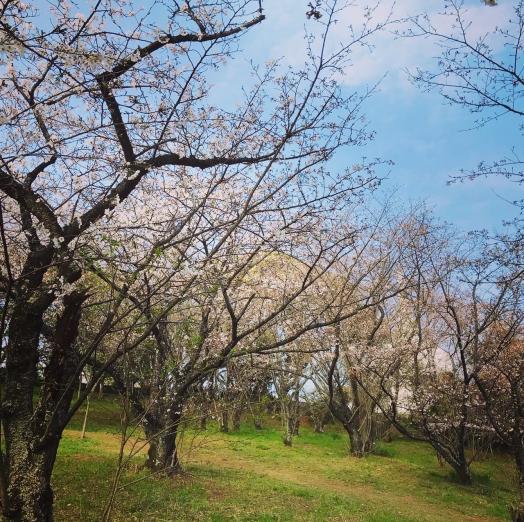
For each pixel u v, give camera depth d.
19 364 4.97
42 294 5.10
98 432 17.17
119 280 5.32
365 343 18.16
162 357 8.95
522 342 14.02
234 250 7.56
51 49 4.48
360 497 12.80
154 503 9.25
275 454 18.62
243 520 9.02
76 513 8.04
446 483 15.77
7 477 4.58
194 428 8.46
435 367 16.70
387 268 17.55
